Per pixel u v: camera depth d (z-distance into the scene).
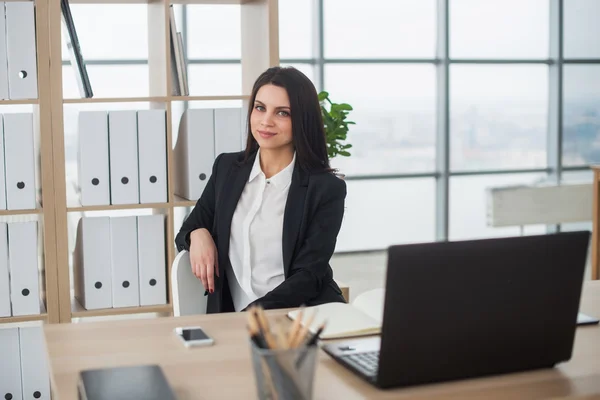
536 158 7.48
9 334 3.05
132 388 1.34
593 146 7.58
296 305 2.39
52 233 3.01
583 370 1.56
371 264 6.64
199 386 1.44
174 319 1.93
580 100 7.50
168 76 3.09
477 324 1.47
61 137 2.99
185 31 6.25
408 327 1.41
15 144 2.96
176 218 4.94
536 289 1.50
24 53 2.94
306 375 1.24
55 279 3.03
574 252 1.51
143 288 3.16
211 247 2.48
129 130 3.07
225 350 1.67
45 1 2.92
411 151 7.12
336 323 1.82
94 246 3.10
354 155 6.96
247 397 1.38
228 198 2.58
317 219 2.52
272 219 2.56
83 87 3.04
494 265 1.45
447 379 1.48
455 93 7.13
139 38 6.01
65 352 1.65
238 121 3.18
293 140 2.55
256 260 2.56
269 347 1.28
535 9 7.29
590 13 7.41
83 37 5.89
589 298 2.18
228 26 6.33
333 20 6.75
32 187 2.99
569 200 6.75
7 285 3.01
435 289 1.41
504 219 6.61
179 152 3.36
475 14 7.11
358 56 6.86
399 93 7.01
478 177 7.30
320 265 2.47
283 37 6.68
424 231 7.24
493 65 7.22
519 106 7.36
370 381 1.46
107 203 3.08
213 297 2.52
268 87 2.51
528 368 1.55
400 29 6.95
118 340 1.74
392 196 7.11
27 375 3.09
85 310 3.11
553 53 7.38
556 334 1.54
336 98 6.85
